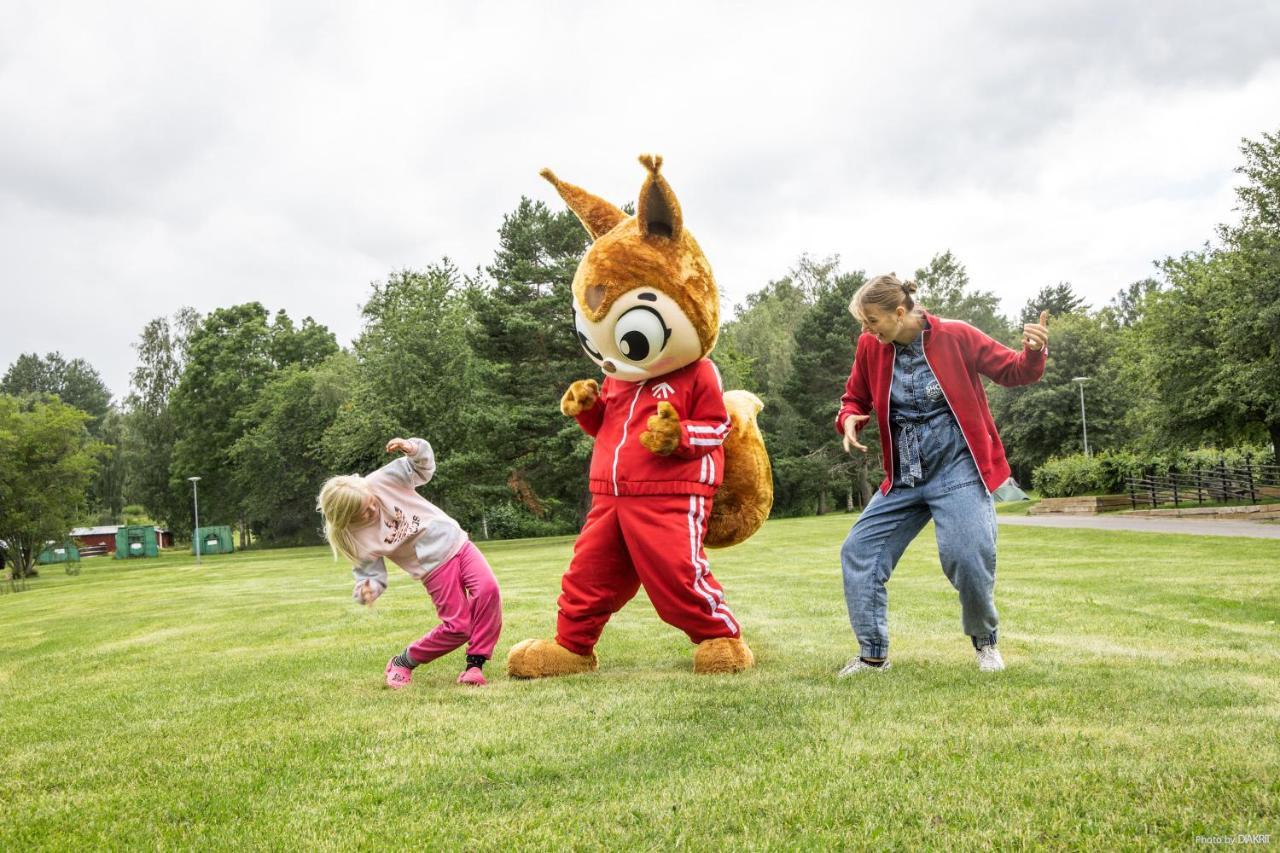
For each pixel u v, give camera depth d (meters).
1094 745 3.17
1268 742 3.15
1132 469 34.72
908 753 3.16
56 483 40.22
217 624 9.77
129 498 72.00
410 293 36.38
